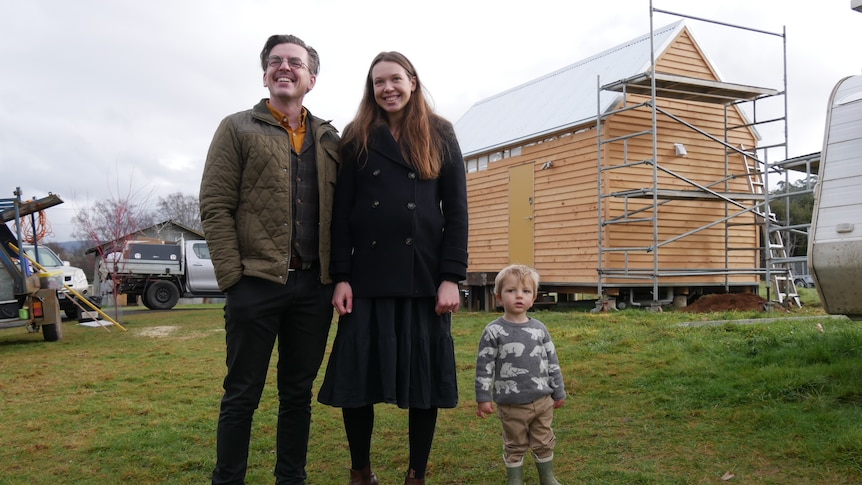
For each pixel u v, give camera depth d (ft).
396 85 10.59
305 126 10.70
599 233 42.42
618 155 43.45
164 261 63.98
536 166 50.11
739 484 10.58
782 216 110.93
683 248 45.09
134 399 19.01
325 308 10.59
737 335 23.88
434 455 12.89
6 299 34.30
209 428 15.60
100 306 59.82
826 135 15.42
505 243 53.47
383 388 10.11
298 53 10.32
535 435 10.87
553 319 35.12
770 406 14.43
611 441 13.12
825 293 14.79
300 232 10.27
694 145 45.91
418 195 10.55
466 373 21.36
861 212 14.20
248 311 9.87
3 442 14.74
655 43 46.24
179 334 37.09
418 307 10.49
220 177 9.96
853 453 11.34
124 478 12.20
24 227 58.59
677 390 16.58
